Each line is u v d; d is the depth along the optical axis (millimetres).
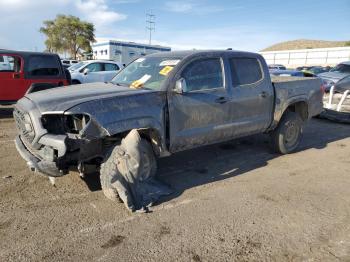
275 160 5848
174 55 4848
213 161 5684
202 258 3020
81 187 4414
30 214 3686
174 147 4449
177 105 4348
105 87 4480
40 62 9906
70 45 62250
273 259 3033
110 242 3219
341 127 9109
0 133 7344
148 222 3598
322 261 3023
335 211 3975
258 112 5445
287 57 62562
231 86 5008
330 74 15273
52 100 3805
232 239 3324
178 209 3912
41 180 4609
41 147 3719
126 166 3848
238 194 4371
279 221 3697
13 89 9516
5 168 5039
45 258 2953
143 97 4047
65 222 3545
